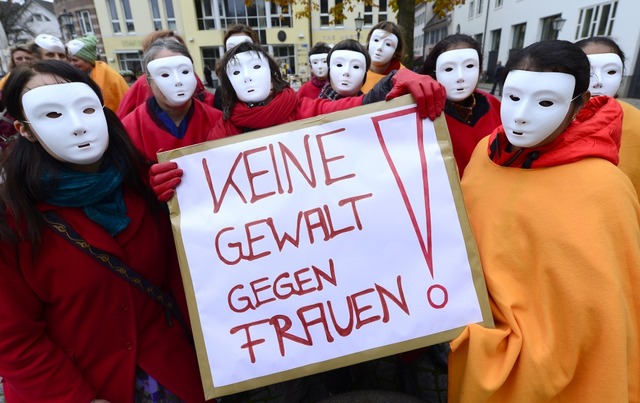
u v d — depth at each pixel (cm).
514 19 1570
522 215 113
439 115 117
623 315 97
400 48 305
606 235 100
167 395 130
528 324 112
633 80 990
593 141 109
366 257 118
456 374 121
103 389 123
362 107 119
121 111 271
